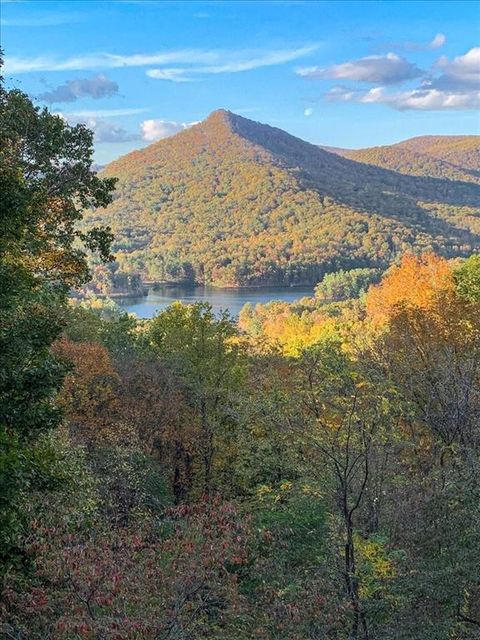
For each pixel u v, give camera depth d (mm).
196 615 9172
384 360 19078
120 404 27766
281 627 9445
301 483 13781
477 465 12023
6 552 9781
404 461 15992
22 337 11883
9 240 13492
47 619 8461
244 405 15383
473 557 10180
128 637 7832
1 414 11203
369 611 10523
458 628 10086
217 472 27375
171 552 9109
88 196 19469
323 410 13062
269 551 11859
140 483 21109
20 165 16250
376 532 13414
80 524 11133
